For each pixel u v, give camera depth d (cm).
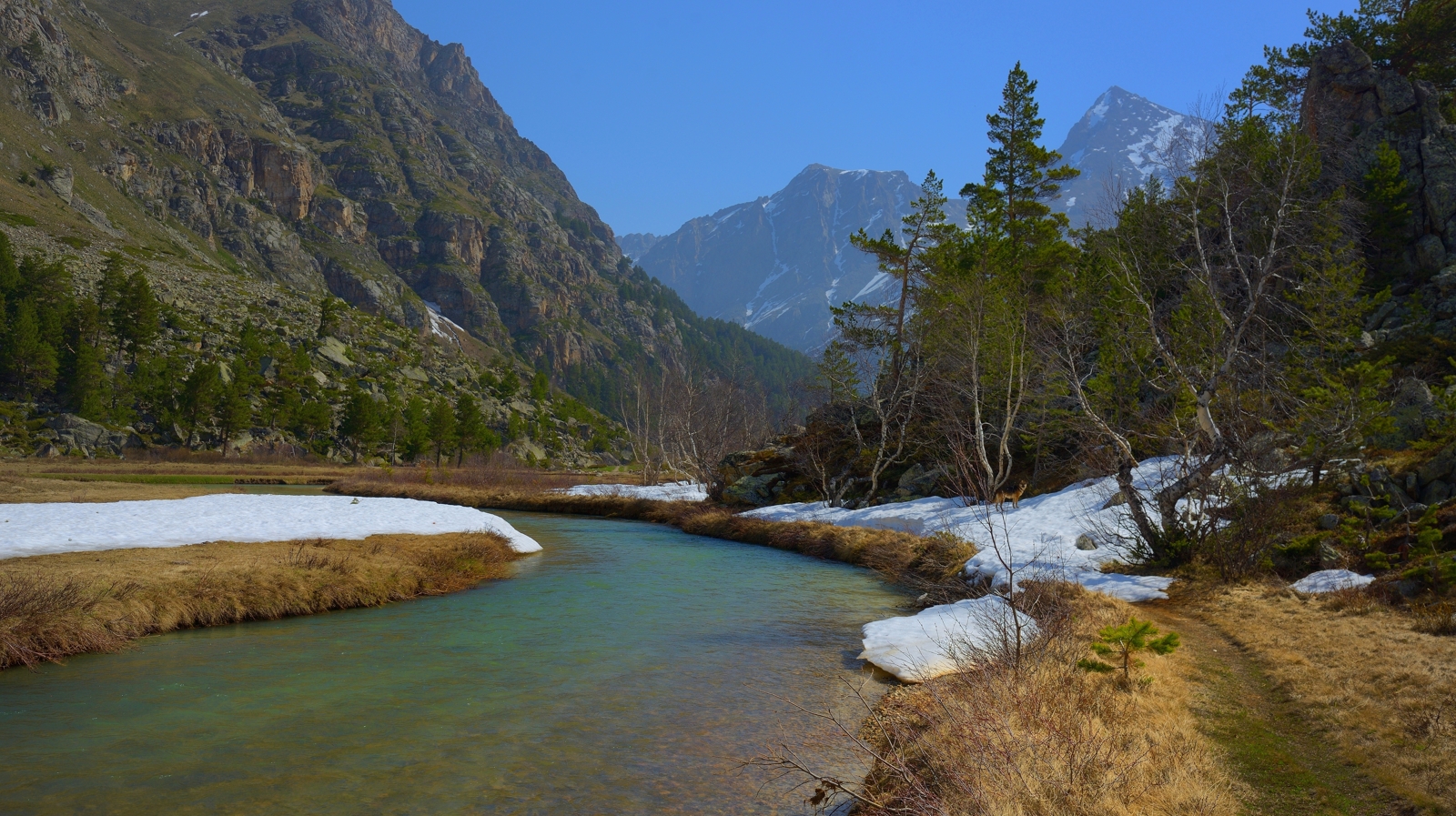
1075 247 4956
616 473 10494
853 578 2425
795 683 1191
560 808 739
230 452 9938
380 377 13800
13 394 9412
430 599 1833
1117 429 3247
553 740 923
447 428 10975
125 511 2445
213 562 1697
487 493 5806
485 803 744
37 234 14288
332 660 1248
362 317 17350
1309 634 1243
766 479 4819
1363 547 1756
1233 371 2683
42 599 1257
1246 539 1853
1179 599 1695
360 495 5941
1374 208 4078
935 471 3934
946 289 4172
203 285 14962
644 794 775
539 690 1116
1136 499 2172
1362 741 795
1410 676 955
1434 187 4044
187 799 736
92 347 9956
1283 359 3061
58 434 8594
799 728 984
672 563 2648
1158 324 3262
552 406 17200
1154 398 3478
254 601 1546
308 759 844
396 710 1012
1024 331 3603
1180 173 3109
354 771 812
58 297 10994
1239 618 1444
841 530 3181
